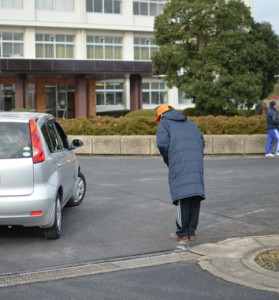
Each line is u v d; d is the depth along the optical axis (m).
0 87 42.62
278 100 29.92
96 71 38.25
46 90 43.91
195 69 24.84
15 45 42.56
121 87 48.34
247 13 25.84
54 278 5.92
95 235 7.81
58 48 43.94
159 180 12.94
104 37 45.56
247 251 6.86
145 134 19.19
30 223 7.08
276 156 18.00
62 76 41.53
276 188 11.61
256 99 25.30
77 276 5.99
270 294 5.33
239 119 19.45
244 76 24.72
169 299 5.21
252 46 25.09
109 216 9.05
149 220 8.75
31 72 37.41
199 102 25.05
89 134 19.20
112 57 45.97
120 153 18.42
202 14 24.97
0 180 6.92
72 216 9.05
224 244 7.20
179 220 7.36
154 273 6.08
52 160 7.48
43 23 42.62
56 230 7.45
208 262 6.46
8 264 6.45
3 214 6.91
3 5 41.47
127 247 7.18
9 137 7.17
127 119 19.56
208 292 5.41
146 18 46.50
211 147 18.39
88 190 11.59
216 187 11.79
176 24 25.73
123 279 5.87
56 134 8.54
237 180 12.78
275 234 7.76
